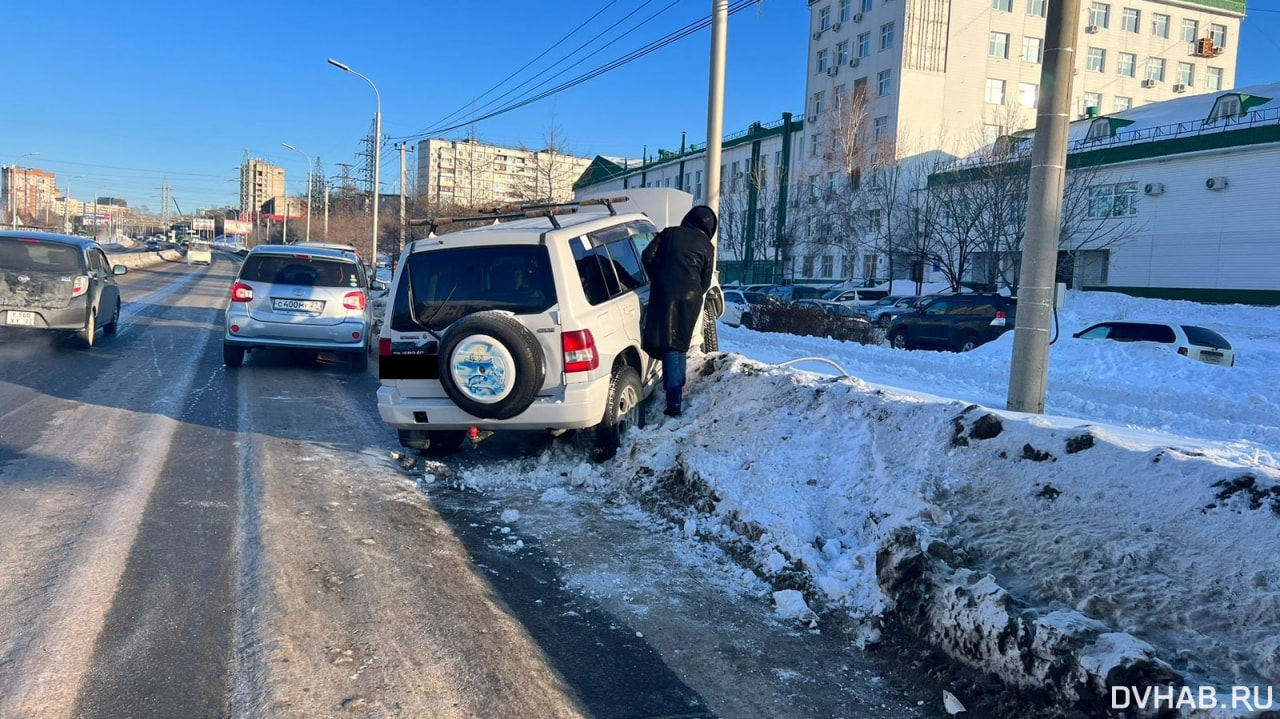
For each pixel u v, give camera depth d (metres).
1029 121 52.34
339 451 7.37
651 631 4.04
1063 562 3.80
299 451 7.30
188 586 4.33
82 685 3.33
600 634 3.99
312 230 81.12
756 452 5.98
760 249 55.25
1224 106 37.62
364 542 5.08
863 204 45.56
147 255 58.81
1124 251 39.16
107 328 14.77
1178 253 37.00
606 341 6.72
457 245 6.77
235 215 162.50
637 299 7.57
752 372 7.32
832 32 55.91
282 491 6.07
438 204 47.03
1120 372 13.71
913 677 3.65
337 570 4.62
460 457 7.23
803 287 39.88
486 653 3.73
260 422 8.45
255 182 148.38
